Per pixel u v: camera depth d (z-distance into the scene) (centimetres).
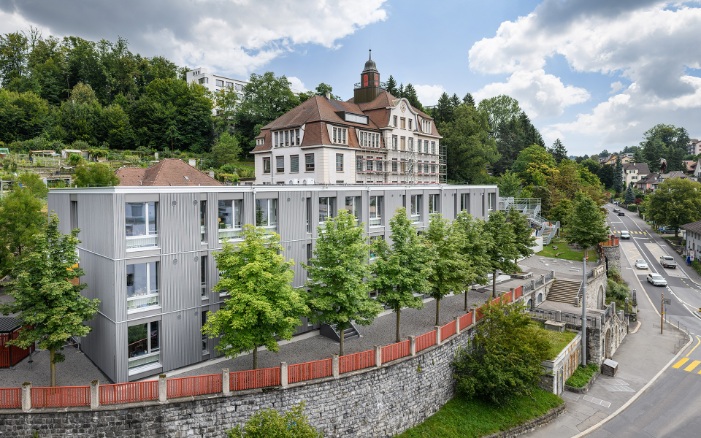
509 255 3697
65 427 1809
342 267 2322
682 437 2783
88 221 2447
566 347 3378
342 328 2392
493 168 10919
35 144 7806
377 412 2356
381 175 5488
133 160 7638
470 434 2570
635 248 8244
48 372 2283
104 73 10494
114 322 2147
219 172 7450
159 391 1873
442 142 8256
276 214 2788
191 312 2403
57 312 1894
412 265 2630
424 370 2583
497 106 12100
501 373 2686
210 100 10456
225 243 2255
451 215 4278
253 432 1683
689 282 6419
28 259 1923
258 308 2009
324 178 4672
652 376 3659
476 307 3145
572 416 2988
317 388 2147
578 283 4400
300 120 4916
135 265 2236
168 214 2298
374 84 6072
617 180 15525
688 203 8388
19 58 11375
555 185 8775
